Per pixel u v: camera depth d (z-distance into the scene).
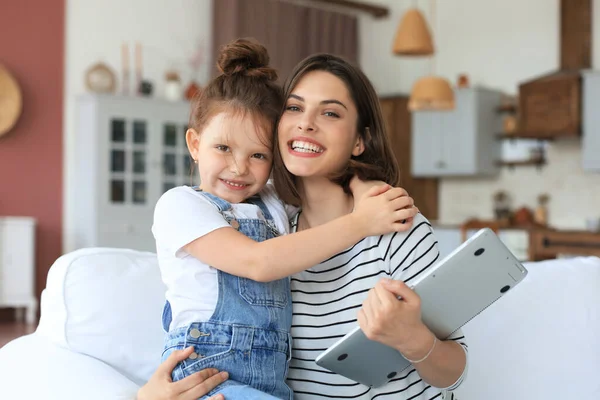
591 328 2.01
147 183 6.81
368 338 1.28
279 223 1.58
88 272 1.70
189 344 1.39
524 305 1.98
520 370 1.91
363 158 1.60
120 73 7.15
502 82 8.05
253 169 1.54
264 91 1.53
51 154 6.85
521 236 6.80
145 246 6.81
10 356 1.64
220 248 1.38
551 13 7.66
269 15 7.84
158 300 1.74
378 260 1.46
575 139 7.38
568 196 7.44
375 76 8.98
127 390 1.42
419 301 1.25
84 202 6.73
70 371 1.51
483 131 7.76
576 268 2.11
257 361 1.41
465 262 1.26
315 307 1.51
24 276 6.34
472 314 1.34
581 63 7.20
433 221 8.43
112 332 1.67
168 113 6.93
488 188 8.07
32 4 6.77
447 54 8.54
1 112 6.54
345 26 8.58
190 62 7.54
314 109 1.50
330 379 1.49
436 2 8.63
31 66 6.77
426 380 1.38
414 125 8.20
